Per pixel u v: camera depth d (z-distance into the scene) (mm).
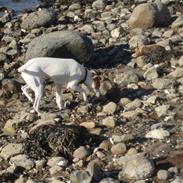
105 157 16344
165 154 15984
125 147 16469
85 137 17328
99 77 21469
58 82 19953
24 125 19219
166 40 25391
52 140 17094
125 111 19344
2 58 26594
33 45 24234
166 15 28953
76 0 38688
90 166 15211
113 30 28406
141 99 20188
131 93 20750
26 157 16844
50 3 40719
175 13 31422
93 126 18109
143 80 21859
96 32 29172
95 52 26016
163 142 16703
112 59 24969
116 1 36875
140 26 28719
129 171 14969
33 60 19812
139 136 17297
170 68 22703
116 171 15492
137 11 28812
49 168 16281
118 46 26375
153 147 16438
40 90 19656
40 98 19734
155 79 21453
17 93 22172
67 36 24234
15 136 18625
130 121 18484
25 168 16438
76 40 24125
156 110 18812
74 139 17016
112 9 34594
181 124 17703
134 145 16766
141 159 15125
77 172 15078
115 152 16422
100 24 30547
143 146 16641
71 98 20859
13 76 24297
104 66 24375
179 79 21047
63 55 24156
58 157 16547
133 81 21703
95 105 20000
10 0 43812
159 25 28766
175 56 23656
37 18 32531
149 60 23594
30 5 41812
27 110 20641
